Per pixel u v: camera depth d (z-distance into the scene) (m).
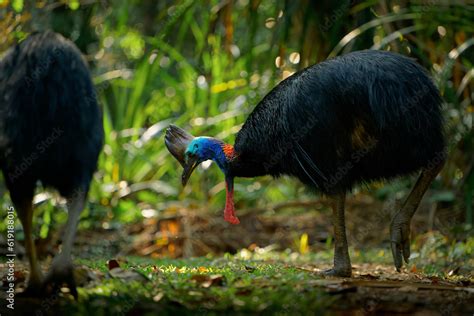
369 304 6.61
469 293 7.09
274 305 6.35
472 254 11.53
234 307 6.28
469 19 13.46
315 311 6.31
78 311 6.23
